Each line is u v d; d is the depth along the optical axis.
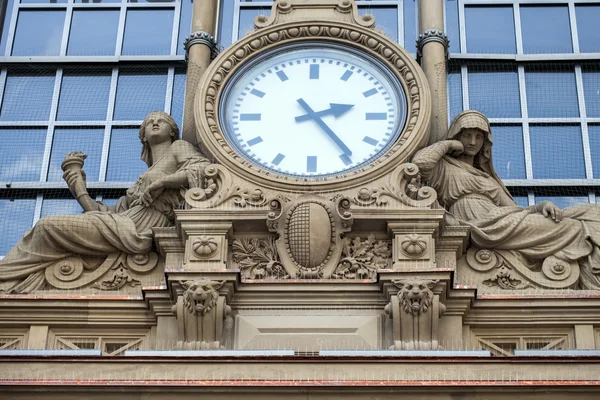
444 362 10.47
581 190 13.37
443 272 11.34
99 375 10.48
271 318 11.41
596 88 13.91
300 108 12.49
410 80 12.48
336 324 11.38
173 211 12.06
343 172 12.09
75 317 11.59
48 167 13.66
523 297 11.46
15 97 14.05
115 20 14.50
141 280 11.88
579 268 11.78
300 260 11.63
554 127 13.68
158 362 10.52
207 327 11.27
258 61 12.70
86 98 14.01
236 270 11.40
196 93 12.47
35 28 14.49
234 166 12.02
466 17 14.30
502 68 13.98
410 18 14.20
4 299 11.59
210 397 10.35
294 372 10.46
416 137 12.15
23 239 11.99
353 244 11.72
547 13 14.37
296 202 11.77
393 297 11.27
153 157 12.48
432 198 11.77
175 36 14.36
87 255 11.98
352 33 12.73
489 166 12.36
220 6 14.20
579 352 10.83
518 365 10.46
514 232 11.83
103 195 13.46
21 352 10.79
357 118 12.43
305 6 12.92
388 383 10.31
